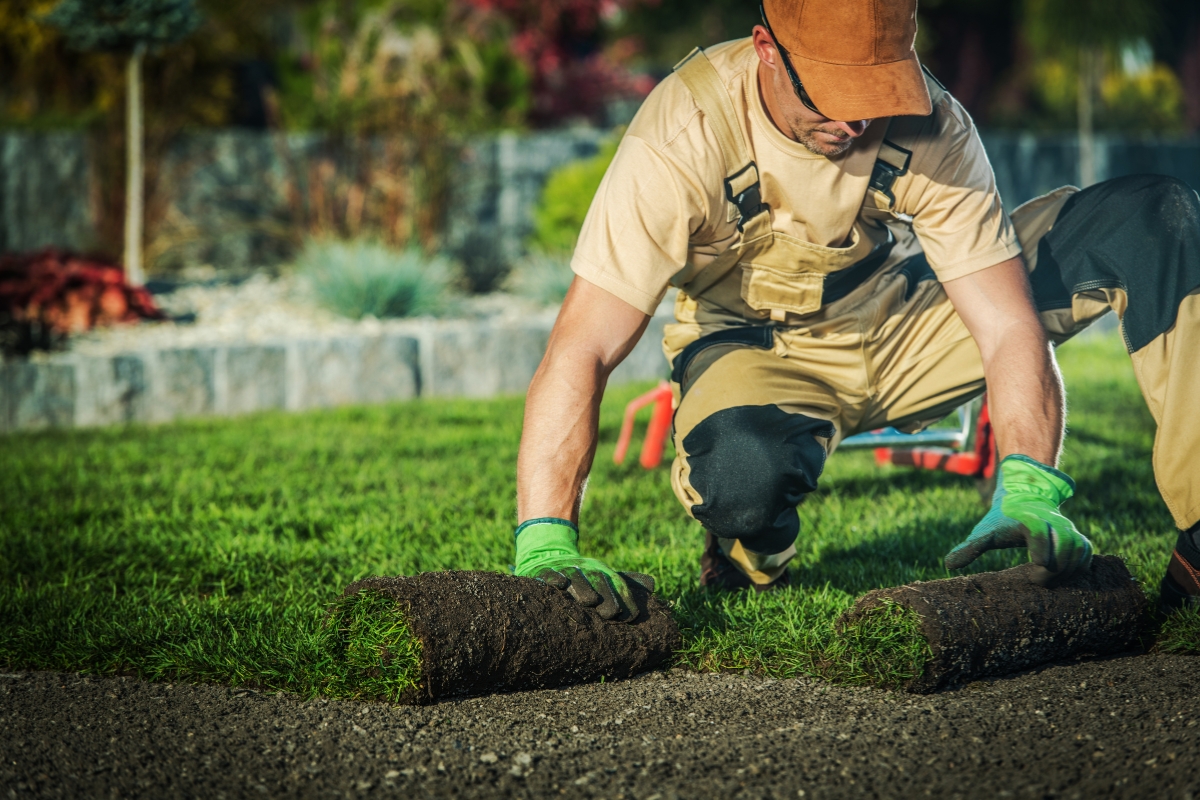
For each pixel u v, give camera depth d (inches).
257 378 295.3
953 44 854.5
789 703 99.3
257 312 354.3
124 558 151.4
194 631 119.4
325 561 151.0
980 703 97.3
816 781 83.4
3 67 501.0
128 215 371.6
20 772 89.3
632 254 105.7
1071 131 762.2
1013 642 101.3
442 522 170.1
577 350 105.0
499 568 142.6
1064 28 581.3
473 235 428.8
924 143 107.7
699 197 106.9
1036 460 101.0
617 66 569.6
